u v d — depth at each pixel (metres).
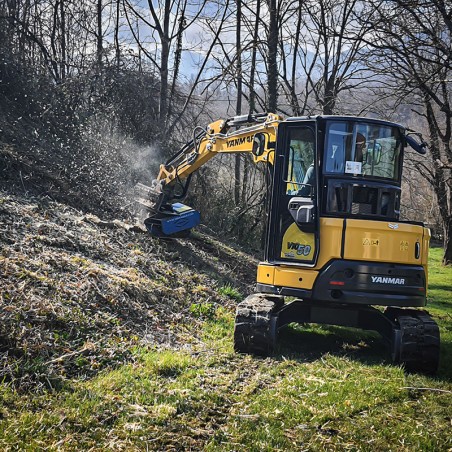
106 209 13.26
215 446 4.82
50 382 5.55
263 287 8.19
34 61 16.69
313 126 8.09
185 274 11.30
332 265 7.79
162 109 19.09
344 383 6.68
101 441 4.73
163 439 4.89
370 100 17.36
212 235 17.36
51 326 6.64
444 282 19.88
